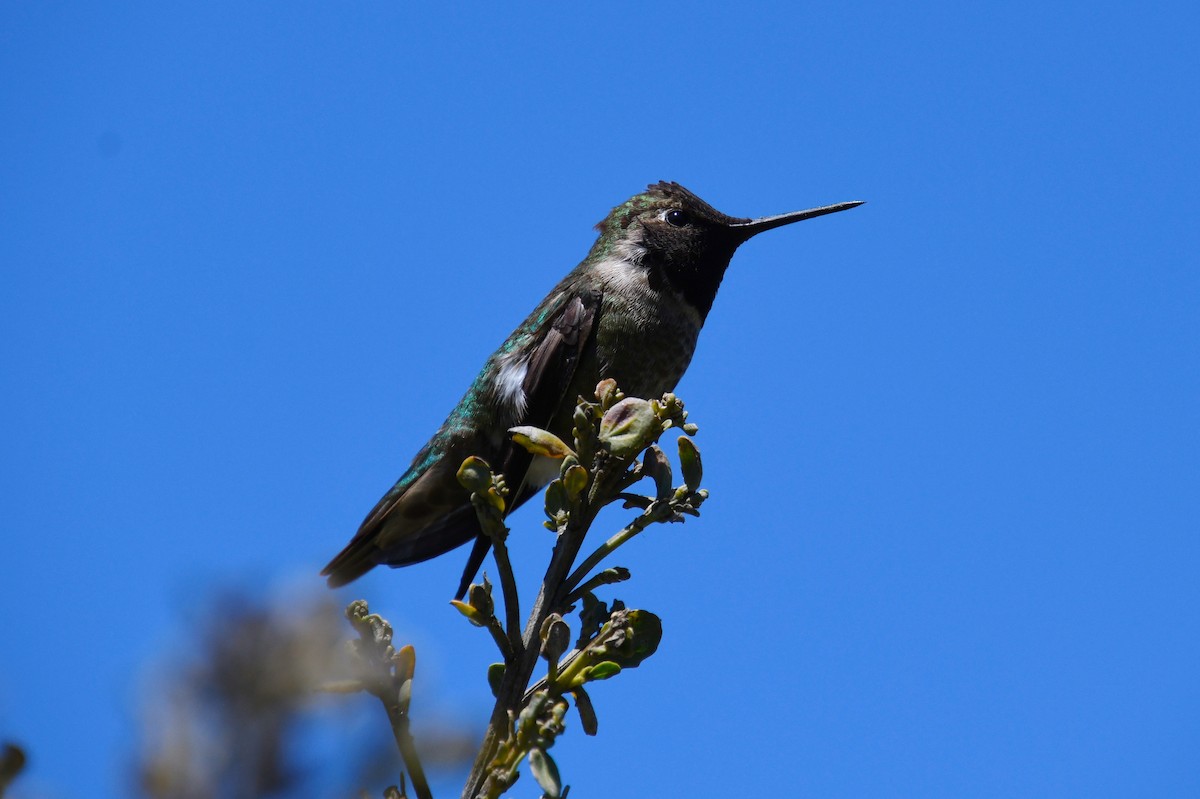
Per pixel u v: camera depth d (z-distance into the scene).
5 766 1.75
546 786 4.08
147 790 1.71
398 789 3.78
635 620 5.11
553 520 5.68
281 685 1.75
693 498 5.47
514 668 4.98
